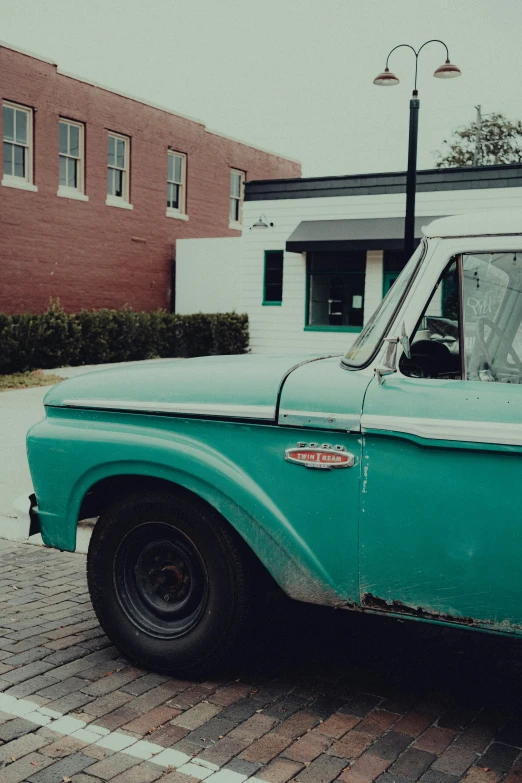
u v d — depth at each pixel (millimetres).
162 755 3090
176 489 3670
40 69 20641
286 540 3354
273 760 3062
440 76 11234
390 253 19656
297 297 21016
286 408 3330
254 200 21359
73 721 3359
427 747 3172
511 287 3094
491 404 2979
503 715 3455
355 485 3211
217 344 21969
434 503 3066
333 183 20094
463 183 18281
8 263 20406
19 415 12281
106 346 20734
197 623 3695
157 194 24859
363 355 3359
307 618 4613
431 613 3148
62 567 5730
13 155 20469
